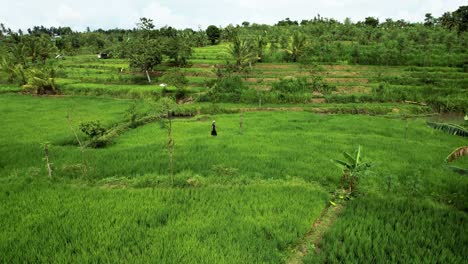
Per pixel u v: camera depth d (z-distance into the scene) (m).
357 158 13.70
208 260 8.75
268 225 10.59
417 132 25.62
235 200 12.40
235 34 57.28
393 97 40.00
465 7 64.12
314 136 22.97
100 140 21.23
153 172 16.08
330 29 77.00
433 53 56.62
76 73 54.81
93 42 89.12
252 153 18.75
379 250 9.31
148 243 9.60
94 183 14.73
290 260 9.18
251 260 8.79
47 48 64.69
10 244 9.54
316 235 10.45
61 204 12.12
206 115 32.19
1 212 11.48
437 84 43.69
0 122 27.41
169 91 42.62
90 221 10.79
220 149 19.58
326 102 39.62
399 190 13.88
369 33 68.94
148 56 47.62
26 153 18.86
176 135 23.86
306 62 52.62
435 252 9.16
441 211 11.59
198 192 13.40
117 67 59.50
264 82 46.25
